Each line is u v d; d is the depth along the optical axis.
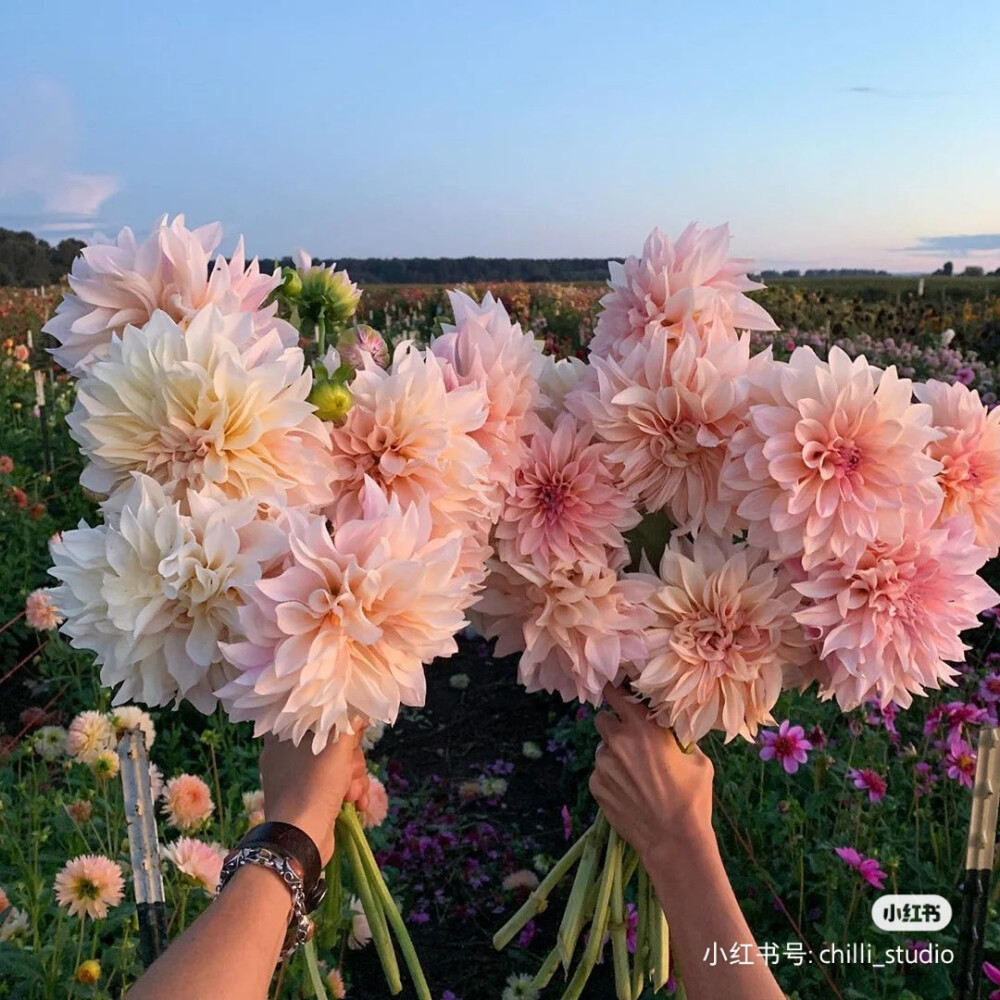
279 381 0.69
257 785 1.96
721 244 0.85
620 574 0.87
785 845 1.73
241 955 0.63
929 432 0.75
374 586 0.65
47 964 1.29
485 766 2.50
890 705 1.87
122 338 0.77
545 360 0.89
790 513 0.76
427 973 1.79
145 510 0.67
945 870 1.70
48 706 2.33
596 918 0.93
